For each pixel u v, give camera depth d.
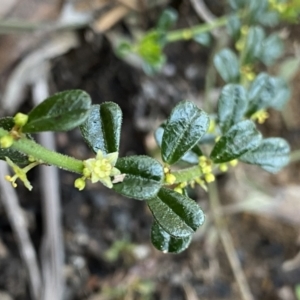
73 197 0.18
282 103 0.13
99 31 0.18
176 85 0.19
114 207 0.18
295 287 0.18
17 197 0.18
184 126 0.08
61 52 0.18
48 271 0.17
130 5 0.18
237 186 0.18
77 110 0.07
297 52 0.19
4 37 0.17
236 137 0.09
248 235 0.19
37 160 0.07
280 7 0.15
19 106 0.18
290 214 0.18
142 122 0.19
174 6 0.19
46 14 0.17
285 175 0.19
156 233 0.09
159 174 0.07
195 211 0.08
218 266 0.18
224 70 0.14
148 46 0.16
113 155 0.07
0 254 0.17
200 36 0.16
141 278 0.18
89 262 0.18
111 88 0.19
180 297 0.18
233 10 0.16
